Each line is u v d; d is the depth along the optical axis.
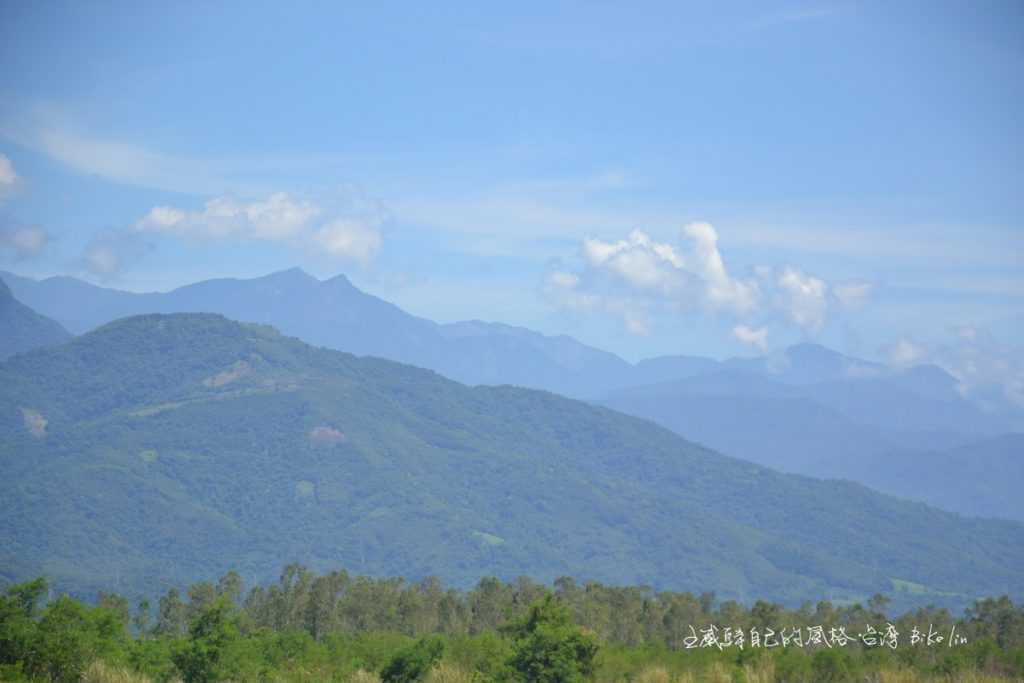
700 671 31.42
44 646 25.19
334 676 34.00
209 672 29.41
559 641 27.27
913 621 43.22
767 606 45.88
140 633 45.94
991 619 44.31
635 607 52.41
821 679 31.30
